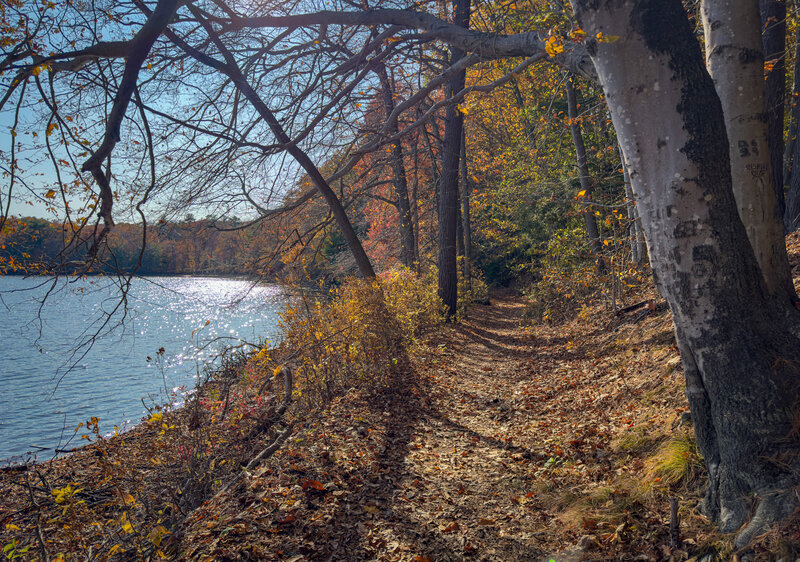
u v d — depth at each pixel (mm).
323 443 5863
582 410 6727
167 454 6172
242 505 4418
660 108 2924
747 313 3031
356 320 8969
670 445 4211
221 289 43938
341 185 11859
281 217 10352
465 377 10148
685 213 2971
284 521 4031
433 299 15086
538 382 9164
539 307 17750
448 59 10359
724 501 3115
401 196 18953
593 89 12633
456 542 3854
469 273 24125
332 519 4109
